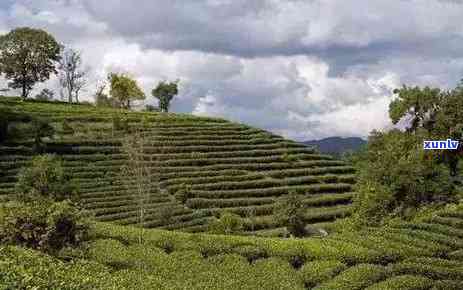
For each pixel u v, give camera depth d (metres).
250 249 30.16
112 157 79.50
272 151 91.12
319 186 78.88
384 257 31.22
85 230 27.55
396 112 46.16
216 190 74.62
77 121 94.81
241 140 94.56
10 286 13.77
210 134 95.75
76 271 17.62
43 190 49.19
